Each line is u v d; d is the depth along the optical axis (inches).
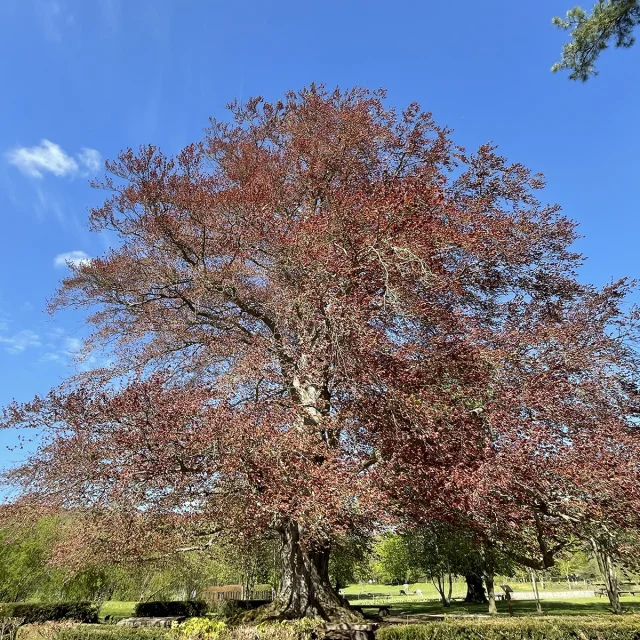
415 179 514.0
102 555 439.2
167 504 389.1
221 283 538.0
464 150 616.4
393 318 464.8
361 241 445.4
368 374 397.1
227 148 685.9
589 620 324.8
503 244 494.3
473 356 440.1
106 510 396.8
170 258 573.6
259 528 390.9
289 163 633.6
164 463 364.8
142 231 576.4
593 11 340.8
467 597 1159.6
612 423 427.5
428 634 309.7
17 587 847.1
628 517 356.8
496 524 410.9
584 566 1877.5
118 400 390.6
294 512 338.0
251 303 567.2
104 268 555.2
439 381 437.7
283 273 511.2
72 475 385.7
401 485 393.4
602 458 370.9
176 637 301.1
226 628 305.6
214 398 403.9
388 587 2324.1
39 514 449.1
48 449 416.2
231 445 354.3
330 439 435.5
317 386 445.4
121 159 542.6
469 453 396.2
